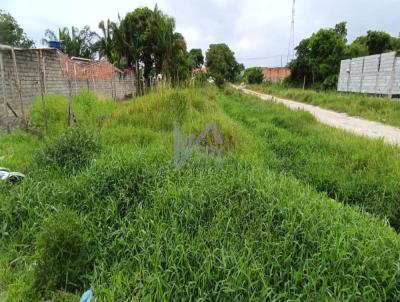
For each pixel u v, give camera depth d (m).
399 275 2.26
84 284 2.34
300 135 8.65
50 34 29.70
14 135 6.16
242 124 10.03
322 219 2.85
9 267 2.52
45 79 10.72
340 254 2.37
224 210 2.95
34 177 3.74
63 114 7.27
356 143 6.96
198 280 2.17
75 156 4.25
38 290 2.29
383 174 5.08
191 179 3.51
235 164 4.45
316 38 30.47
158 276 2.16
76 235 2.40
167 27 22.45
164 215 2.95
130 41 22.47
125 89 20.98
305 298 2.11
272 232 2.71
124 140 5.84
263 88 39.97
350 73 23.81
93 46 29.31
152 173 3.59
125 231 2.72
